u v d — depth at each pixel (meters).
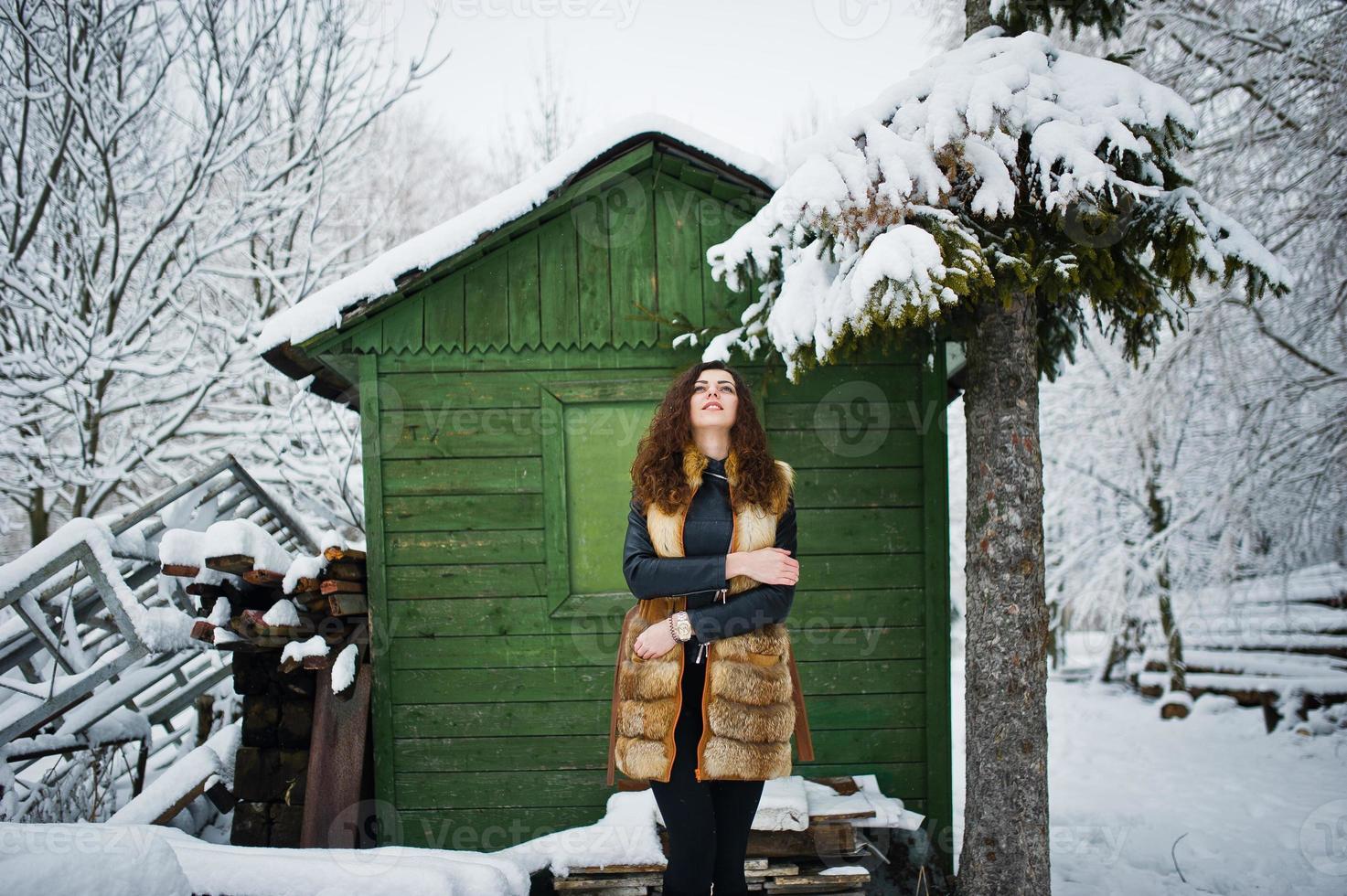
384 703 3.71
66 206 7.42
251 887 2.67
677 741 2.27
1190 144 2.89
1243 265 2.86
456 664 3.74
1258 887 3.61
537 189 3.60
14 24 6.86
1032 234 2.95
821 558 3.77
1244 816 4.70
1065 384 8.34
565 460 3.81
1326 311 6.12
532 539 3.78
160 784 3.60
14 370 7.06
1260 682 7.14
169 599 4.73
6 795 3.84
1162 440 7.48
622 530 3.81
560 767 3.72
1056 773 6.02
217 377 7.42
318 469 7.40
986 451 3.22
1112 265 2.93
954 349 4.00
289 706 3.74
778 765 2.27
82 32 7.32
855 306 2.70
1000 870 3.11
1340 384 6.34
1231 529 6.87
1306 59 5.88
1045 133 2.72
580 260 3.81
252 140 8.01
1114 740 6.94
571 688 3.74
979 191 2.71
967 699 3.28
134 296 8.13
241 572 3.67
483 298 3.79
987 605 3.19
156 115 8.02
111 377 7.57
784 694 2.35
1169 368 6.93
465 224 3.61
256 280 8.70
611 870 3.10
